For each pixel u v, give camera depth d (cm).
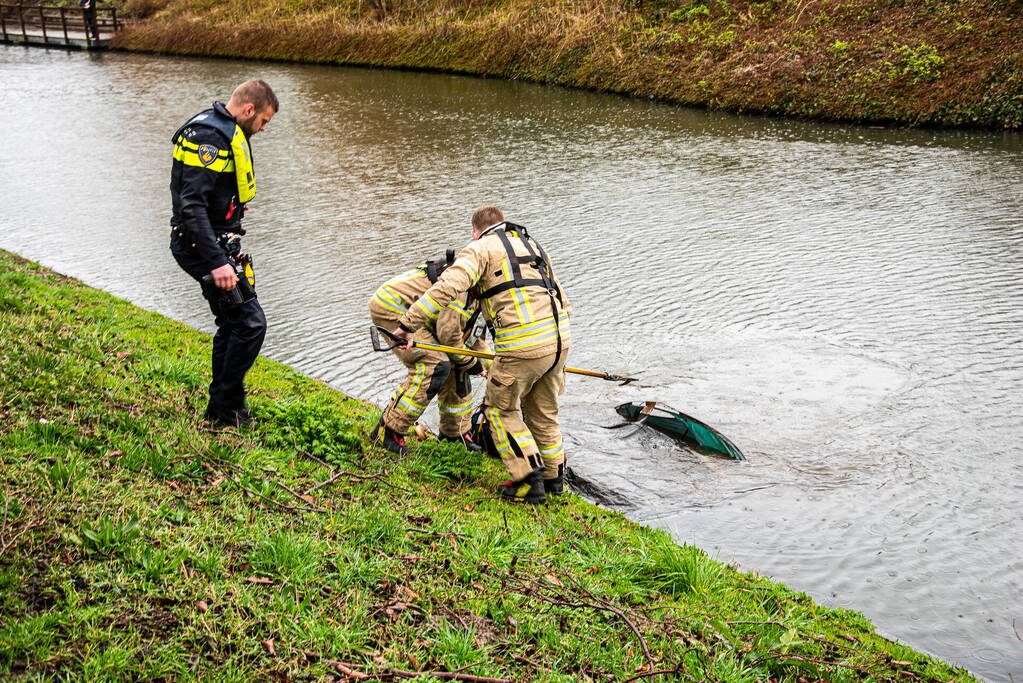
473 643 337
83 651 286
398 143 1764
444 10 2986
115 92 2475
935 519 518
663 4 2489
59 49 3756
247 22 3416
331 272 1017
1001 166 1423
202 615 315
